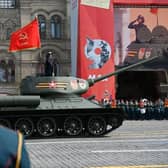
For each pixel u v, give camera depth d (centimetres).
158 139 3562
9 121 3934
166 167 2164
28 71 12106
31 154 2719
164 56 8088
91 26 7175
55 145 3238
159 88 9350
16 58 12119
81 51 7144
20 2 12281
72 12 7569
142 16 8031
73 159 2473
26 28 5678
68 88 4153
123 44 8006
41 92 4097
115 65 7969
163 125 5575
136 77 9550
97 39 7188
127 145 3131
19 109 3931
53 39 12344
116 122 4094
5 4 12269
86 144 3256
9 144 451
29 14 12294
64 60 12281
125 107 6919
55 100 4097
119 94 9538
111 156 2570
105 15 7244
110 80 6969
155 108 6944
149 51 8062
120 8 7956
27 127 3956
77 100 4125
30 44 5666
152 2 7981
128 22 8000
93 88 6850
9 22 12212
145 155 2595
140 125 5612
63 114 4012
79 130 4038
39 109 3969
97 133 4044
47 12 12425
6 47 12100
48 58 4738
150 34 8038
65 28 12388
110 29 7231
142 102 6950
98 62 7162
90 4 7212
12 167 444
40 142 3503
